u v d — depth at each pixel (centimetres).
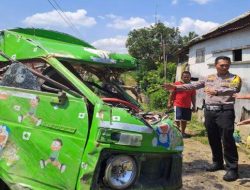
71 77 432
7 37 504
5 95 435
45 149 402
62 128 402
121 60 512
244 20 1318
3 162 413
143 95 2395
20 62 470
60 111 407
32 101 420
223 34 1512
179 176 461
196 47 1905
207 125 734
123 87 582
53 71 463
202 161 830
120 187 397
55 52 459
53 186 394
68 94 415
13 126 420
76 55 468
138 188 412
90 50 493
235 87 698
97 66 511
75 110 402
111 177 391
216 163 754
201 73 1820
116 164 395
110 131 391
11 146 416
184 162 816
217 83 706
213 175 731
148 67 4962
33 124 414
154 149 425
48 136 404
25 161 406
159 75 2888
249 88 1273
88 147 388
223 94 700
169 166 451
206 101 729
